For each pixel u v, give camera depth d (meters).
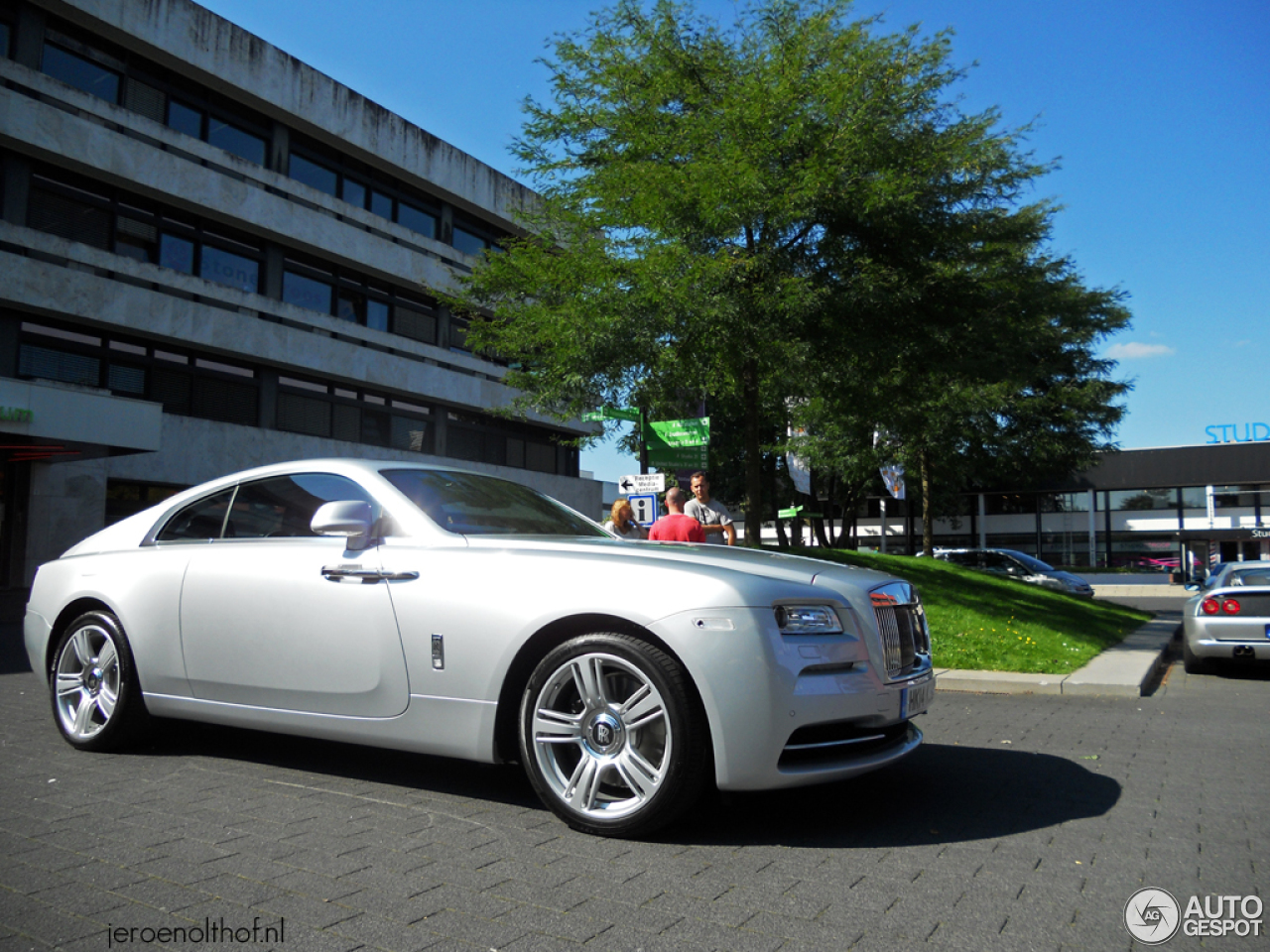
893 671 3.80
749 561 3.87
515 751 3.85
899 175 12.44
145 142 22.80
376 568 4.07
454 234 33.06
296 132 27.17
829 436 25.19
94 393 18.53
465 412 33.84
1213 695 8.23
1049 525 47.78
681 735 3.37
